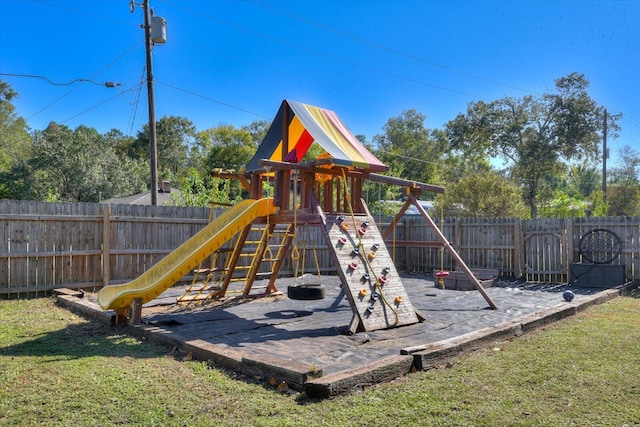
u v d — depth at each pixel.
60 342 5.45
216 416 3.15
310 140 8.32
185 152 56.06
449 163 50.88
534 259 12.41
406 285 11.32
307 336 5.62
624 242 11.10
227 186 17.89
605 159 29.00
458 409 3.23
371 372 3.75
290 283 10.91
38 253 8.87
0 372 4.16
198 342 4.95
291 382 3.70
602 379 3.90
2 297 8.49
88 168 31.61
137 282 6.70
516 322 5.76
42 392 3.62
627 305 8.18
